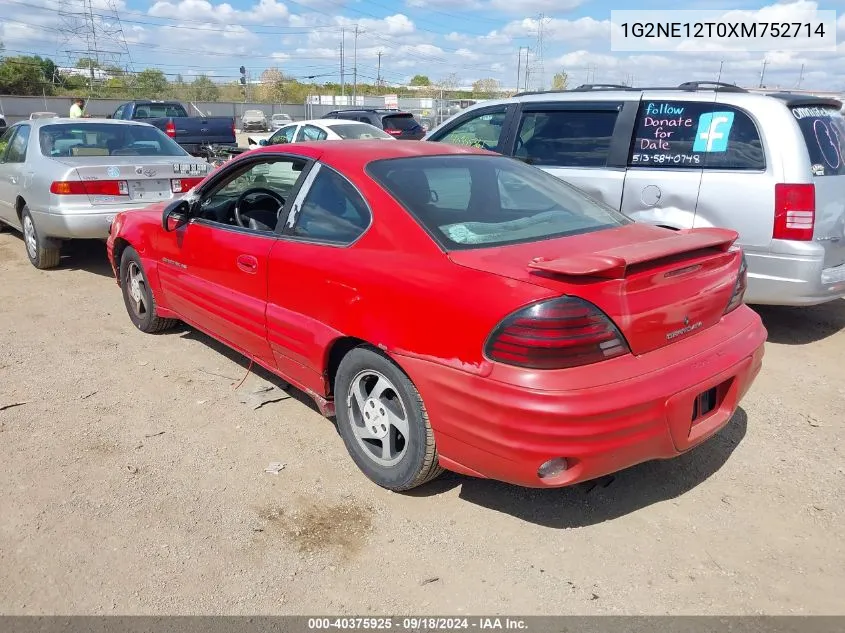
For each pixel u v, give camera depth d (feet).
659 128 17.97
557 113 19.94
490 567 9.17
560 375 8.29
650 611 8.39
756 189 16.29
